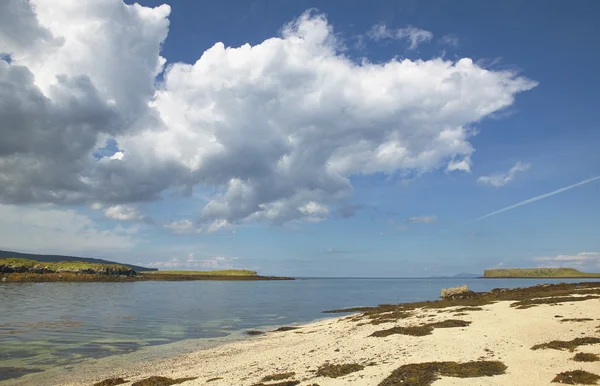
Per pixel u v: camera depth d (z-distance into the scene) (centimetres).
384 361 2391
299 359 2783
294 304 9388
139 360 3241
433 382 1869
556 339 2567
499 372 1952
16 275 19800
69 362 3173
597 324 2916
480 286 17612
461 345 2655
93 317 6075
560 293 5562
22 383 2600
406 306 6325
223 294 13812
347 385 1934
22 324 5197
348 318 5531
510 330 3016
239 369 2627
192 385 2219
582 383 1689
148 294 12694
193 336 4506
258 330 5025
